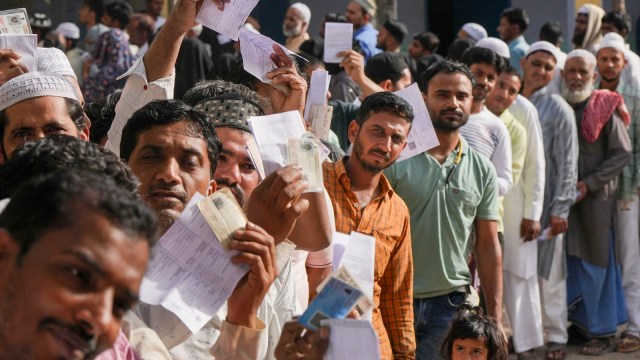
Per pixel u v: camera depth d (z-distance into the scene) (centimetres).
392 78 637
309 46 805
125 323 219
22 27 379
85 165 203
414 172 520
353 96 692
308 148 271
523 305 691
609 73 781
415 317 518
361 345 206
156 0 960
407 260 467
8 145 294
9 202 154
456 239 521
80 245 148
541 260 719
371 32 927
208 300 225
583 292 744
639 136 772
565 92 753
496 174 569
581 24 957
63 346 149
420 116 490
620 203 766
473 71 629
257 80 420
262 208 248
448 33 1134
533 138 679
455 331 453
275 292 295
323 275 354
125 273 151
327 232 275
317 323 209
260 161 295
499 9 1098
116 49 817
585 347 753
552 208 713
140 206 155
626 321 769
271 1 1023
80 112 305
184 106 273
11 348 149
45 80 298
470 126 622
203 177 270
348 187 452
